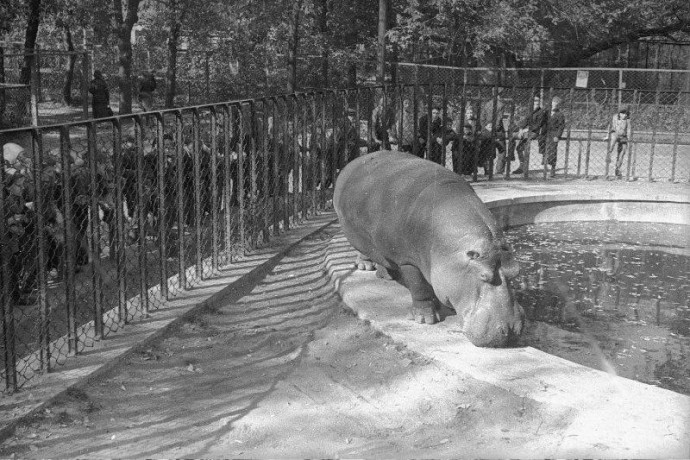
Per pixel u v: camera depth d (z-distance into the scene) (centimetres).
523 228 1636
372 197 899
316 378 796
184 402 740
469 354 795
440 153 1936
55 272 1132
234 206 1327
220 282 1068
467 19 2788
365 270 1098
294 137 1407
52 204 1005
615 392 710
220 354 859
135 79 3666
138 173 923
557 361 777
